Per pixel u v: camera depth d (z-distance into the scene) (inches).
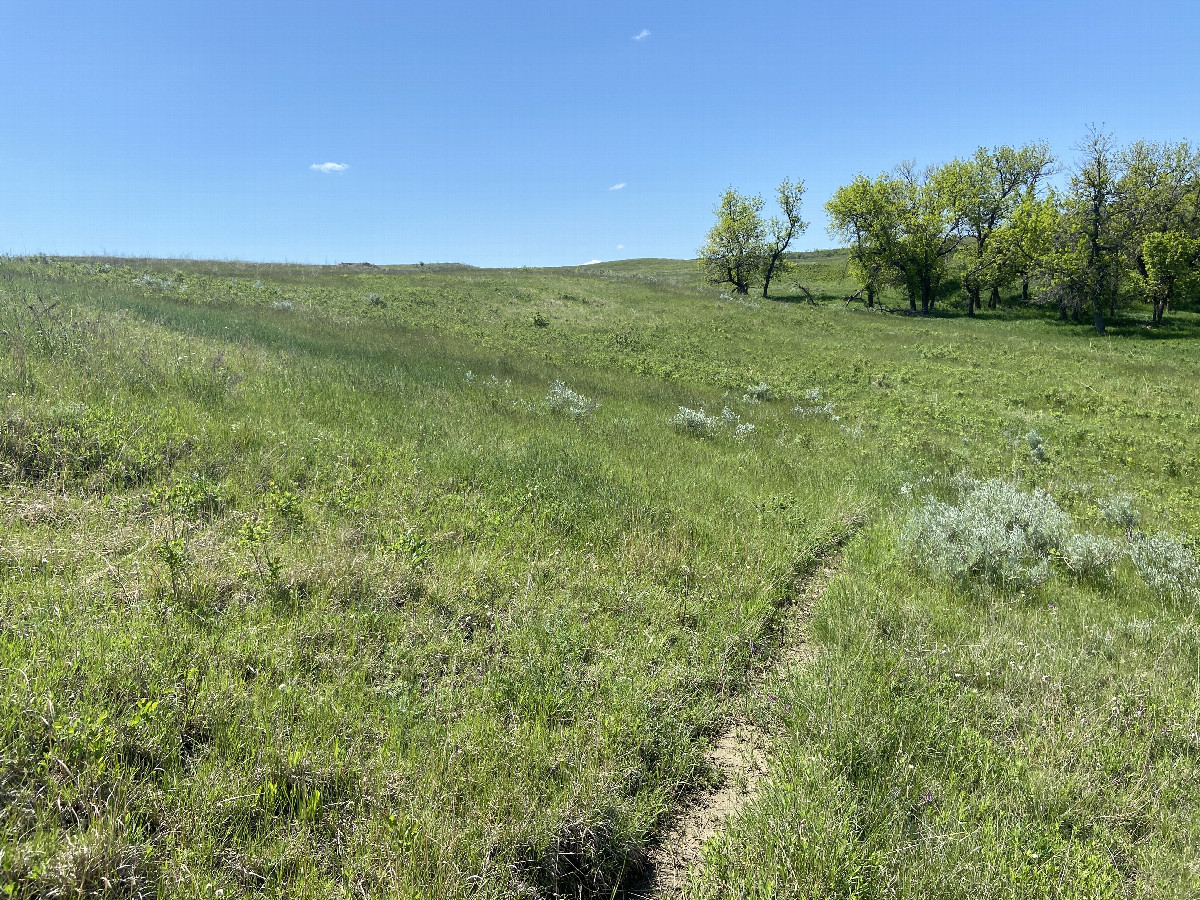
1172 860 121.8
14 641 130.1
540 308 1457.9
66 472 217.5
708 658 181.2
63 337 353.1
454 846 107.0
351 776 118.4
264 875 99.3
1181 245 1765.5
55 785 100.0
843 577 248.5
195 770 112.6
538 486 284.7
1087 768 146.5
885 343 1440.7
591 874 114.3
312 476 259.4
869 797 130.4
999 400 890.7
